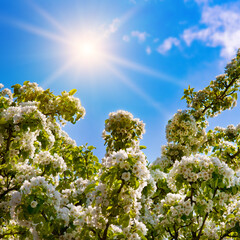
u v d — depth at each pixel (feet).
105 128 19.16
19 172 17.15
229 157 26.91
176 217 17.57
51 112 21.42
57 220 14.02
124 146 18.33
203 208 16.24
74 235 14.08
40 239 13.62
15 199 12.85
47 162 17.65
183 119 27.14
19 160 17.43
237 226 17.65
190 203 17.40
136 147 18.57
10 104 20.95
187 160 17.08
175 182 17.33
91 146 23.08
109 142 19.13
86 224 13.97
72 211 15.43
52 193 13.65
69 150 23.03
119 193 12.51
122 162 12.50
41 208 12.94
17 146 16.46
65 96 21.58
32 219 12.82
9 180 18.08
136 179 12.44
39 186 13.42
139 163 12.55
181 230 18.74
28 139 16.94
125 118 18.70
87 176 21.93
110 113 19.36
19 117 16.08
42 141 18.44
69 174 22.68
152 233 20.07
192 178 16.43
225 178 15.89
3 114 17.46
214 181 15.80
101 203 12.68
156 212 22.61
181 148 26.99
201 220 18.97
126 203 12.48
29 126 16.06
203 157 16.90
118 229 14.33
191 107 30.89
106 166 13.15
